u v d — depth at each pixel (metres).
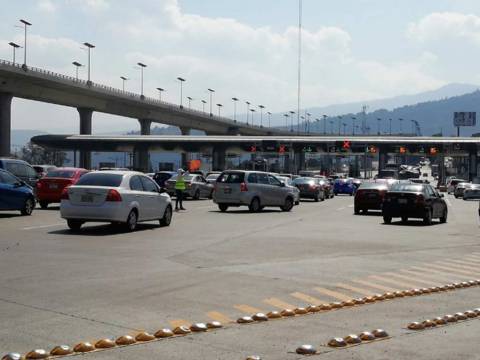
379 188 33.28
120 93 105.19
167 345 7.28
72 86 90.88
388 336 7.96
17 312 8.80
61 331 7.85
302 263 14.29
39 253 14.75
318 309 9.52
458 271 13.81
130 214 20.31
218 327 8.23
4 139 83.06
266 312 9.27
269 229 22.78
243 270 13.05
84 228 21.12
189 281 11.59
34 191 32.38
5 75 79.38
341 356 6.99
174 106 125.38
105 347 7.14
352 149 102.75
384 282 12.15
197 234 20.27
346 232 22.39
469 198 60.88
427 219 27.31
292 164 114.38
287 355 6.99
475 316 9.38
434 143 100.94
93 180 20.28
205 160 157.00
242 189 32.19
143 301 9.76
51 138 111.00
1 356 6.72
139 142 108.12
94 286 10.86
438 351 7.28
